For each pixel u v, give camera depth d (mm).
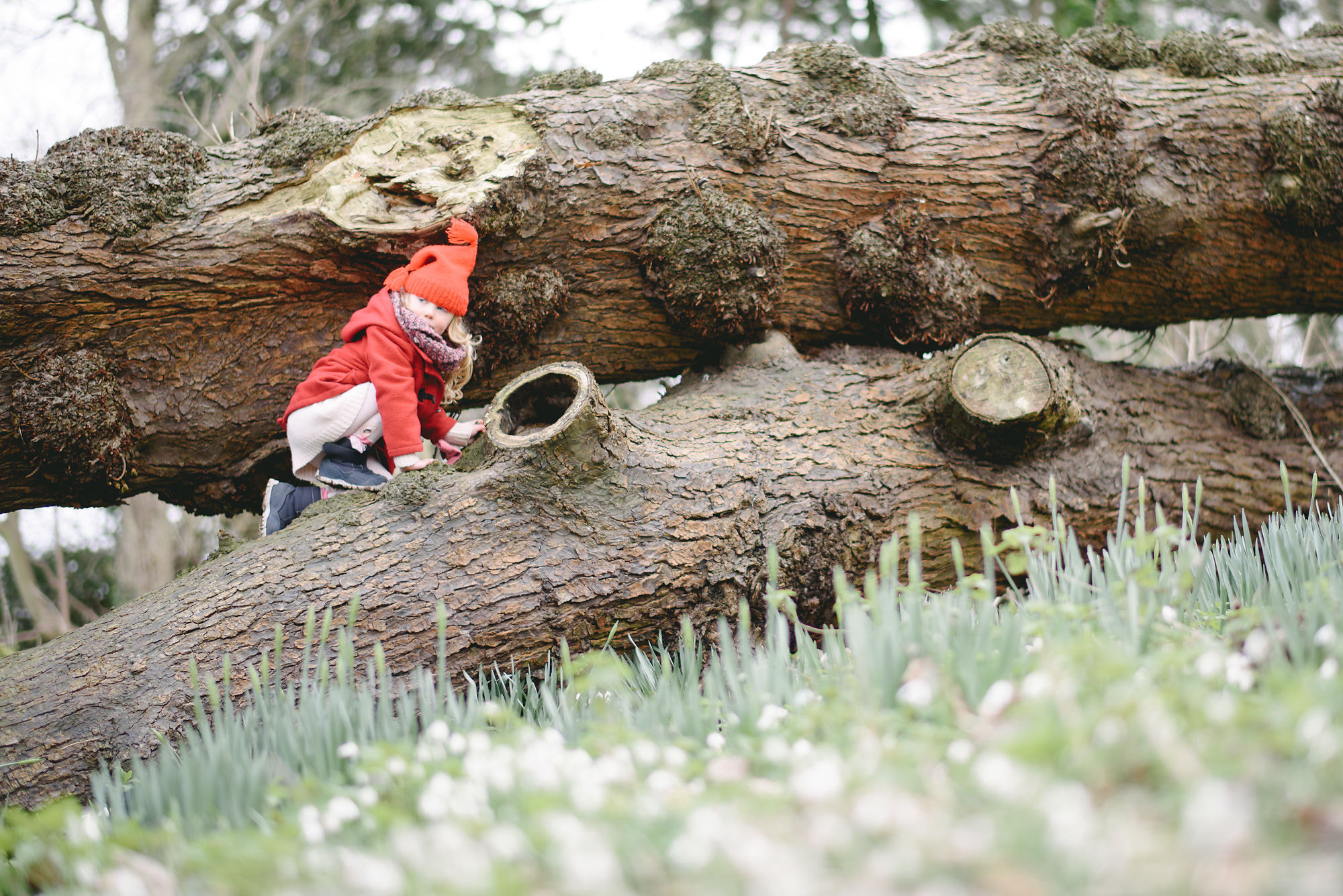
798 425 3881
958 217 4207
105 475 3617
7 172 3463
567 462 3311
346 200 3621
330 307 3795
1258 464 4430
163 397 3662
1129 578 2221
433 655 3105
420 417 3711
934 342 4297
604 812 1527
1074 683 1683
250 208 3660
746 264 3988
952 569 3879
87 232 3465
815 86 4270
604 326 4098
